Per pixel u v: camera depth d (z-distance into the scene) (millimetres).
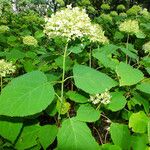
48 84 2117
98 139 2896
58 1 10102
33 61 4109
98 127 2990
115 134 2375
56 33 2312
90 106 2395
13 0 13562
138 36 4254
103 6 12039
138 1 19703
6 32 6160
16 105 1964
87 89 2125
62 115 2713
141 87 2691
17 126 2178
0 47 5016
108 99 2447
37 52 4391
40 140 2275
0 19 9102
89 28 2348
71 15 2285
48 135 2293
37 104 1977
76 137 2061
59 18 2299
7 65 2807
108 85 2178
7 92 2043
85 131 2119
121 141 2346
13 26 7824
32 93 2041
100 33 3557
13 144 2291
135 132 2461
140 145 2305
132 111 3094
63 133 2074
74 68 2289
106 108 2539
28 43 4406
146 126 2393
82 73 2240
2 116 2199
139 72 2525
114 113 3010
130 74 2488
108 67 3170
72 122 2162
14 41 5445
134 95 2936
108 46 3701
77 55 3670
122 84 2439
